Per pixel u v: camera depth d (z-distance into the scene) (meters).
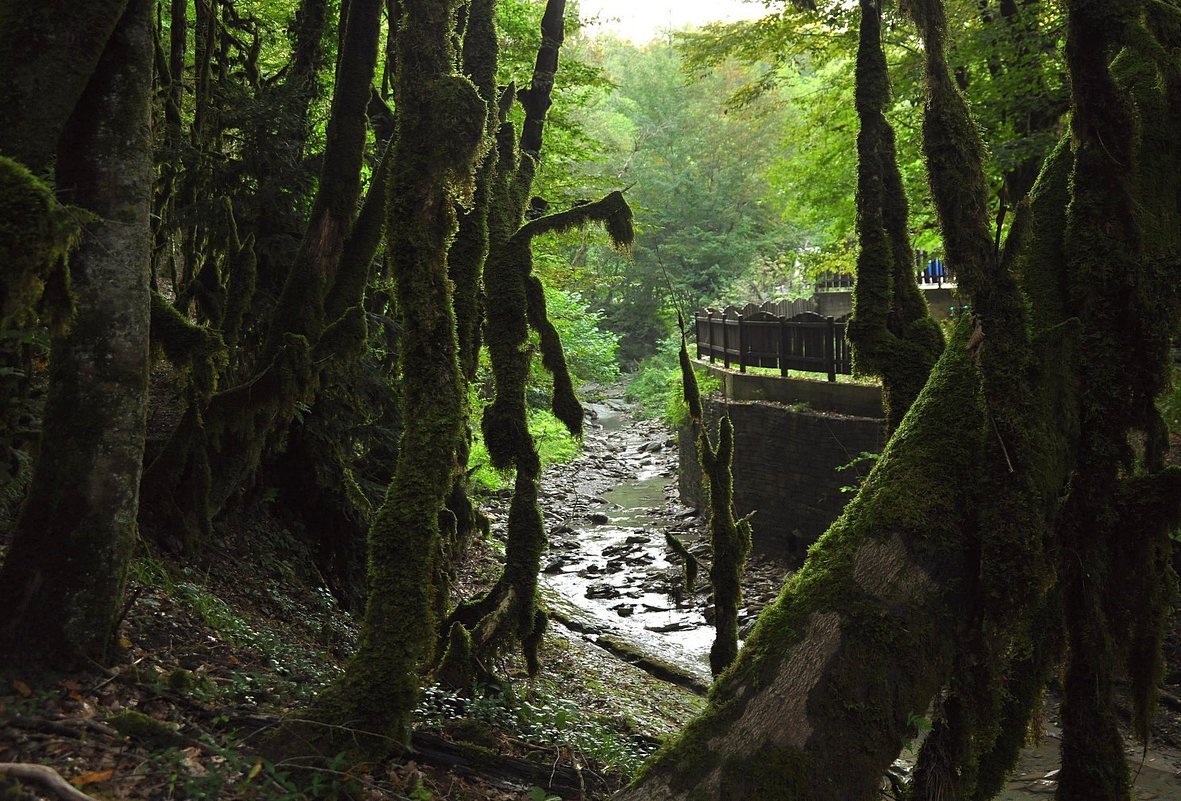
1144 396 3.81
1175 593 4.05
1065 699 3.95
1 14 3.57
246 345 7.81
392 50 8.17
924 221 13.59
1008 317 3.73
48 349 4.62
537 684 7.55
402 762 4.12
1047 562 3.61
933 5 4.00
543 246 16.47
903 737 3.40
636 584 14.20
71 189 3.69
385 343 8.98
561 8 10.80
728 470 6.20
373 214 7.32
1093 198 3.86
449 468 4.17
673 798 3.36
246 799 3.28
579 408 5.91
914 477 3.64
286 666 5.14
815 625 3.46
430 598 4.12
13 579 3.66
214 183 8.24
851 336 4.69
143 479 6.45
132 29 3.83
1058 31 10.77
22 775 2.71
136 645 4.41
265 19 12.94
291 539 7.80
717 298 39.22
